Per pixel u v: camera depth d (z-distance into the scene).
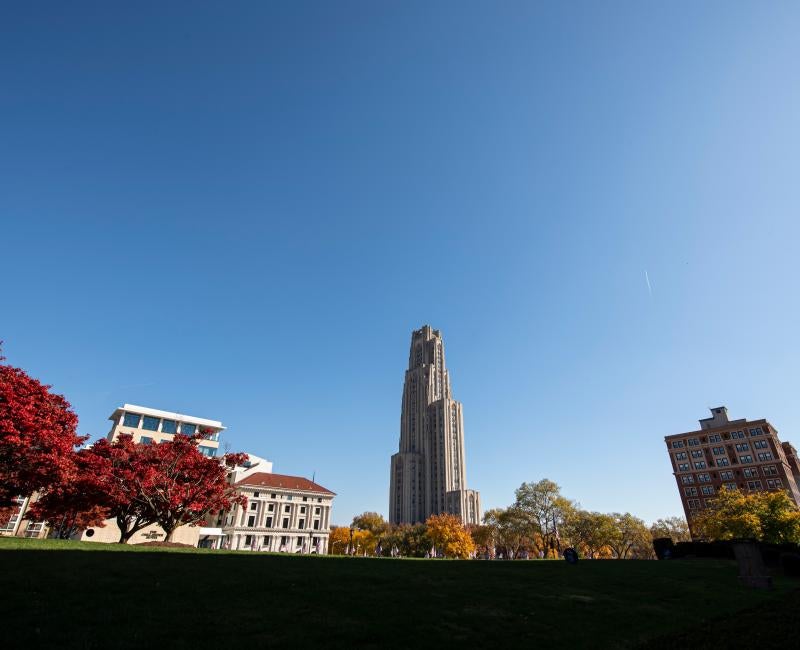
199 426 98.88
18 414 32.81
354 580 17.11
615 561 31.16
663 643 10.91
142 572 16.03
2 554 18.27
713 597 17.67
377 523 150.50
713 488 119.50
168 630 9.52
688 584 20.91
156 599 12.12
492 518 111.62
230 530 107.12
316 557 26.03
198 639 9.08
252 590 13.95
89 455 41.00
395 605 13.31
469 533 120.94
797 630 11.96
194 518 45.94
